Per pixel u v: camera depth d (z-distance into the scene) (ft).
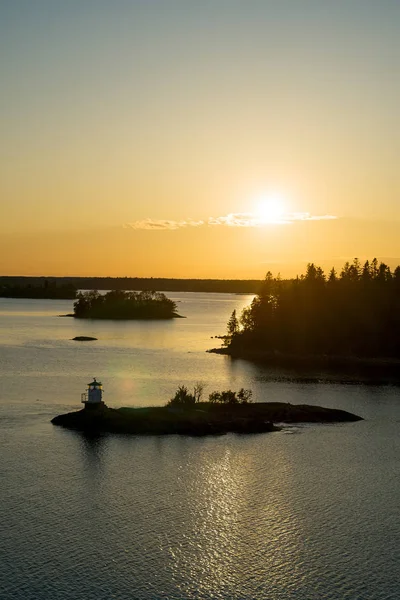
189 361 607.78
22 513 214.90
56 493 232.53
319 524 212.43
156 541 197.77
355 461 277.23
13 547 191.52
